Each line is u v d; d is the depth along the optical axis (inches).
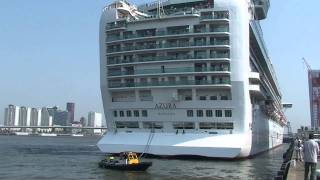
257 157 3651.6
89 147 5816.9
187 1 3385.8
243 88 2982.3
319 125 5728.3
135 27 3238.2
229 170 2469.2
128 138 3147.1
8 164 2913.4
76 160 3240.7
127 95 3272.6
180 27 3107.8
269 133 4936.0
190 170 2431.1
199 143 2925.7
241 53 3009.4
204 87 3002.0
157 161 2861.7
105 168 2578.7
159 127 3125.0
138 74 3169.3
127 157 2496.3
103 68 3346.5
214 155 2893.7
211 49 3034.0
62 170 2513.5
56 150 4835.1
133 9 3449.8
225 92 3014.3
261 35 4074.8
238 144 2886.3
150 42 3179.1
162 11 3366.1
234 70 2984.7
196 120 3029.0
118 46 3292.3
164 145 2987.2
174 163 2755.9
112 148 3152.1
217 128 3014.3
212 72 2999.5
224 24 3038.9
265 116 4458.7
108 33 3334.2
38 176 2257.6
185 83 3038.9
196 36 3056.1
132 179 2103.8
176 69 3088.1
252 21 3486.7
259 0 4207.7
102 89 3339.1
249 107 3068.4
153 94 3122.5
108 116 3316.9
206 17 3046.3
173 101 3058.6
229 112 2984.7
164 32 3132.4
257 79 3277.6
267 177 2213.3
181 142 2965.1
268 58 4581.7
